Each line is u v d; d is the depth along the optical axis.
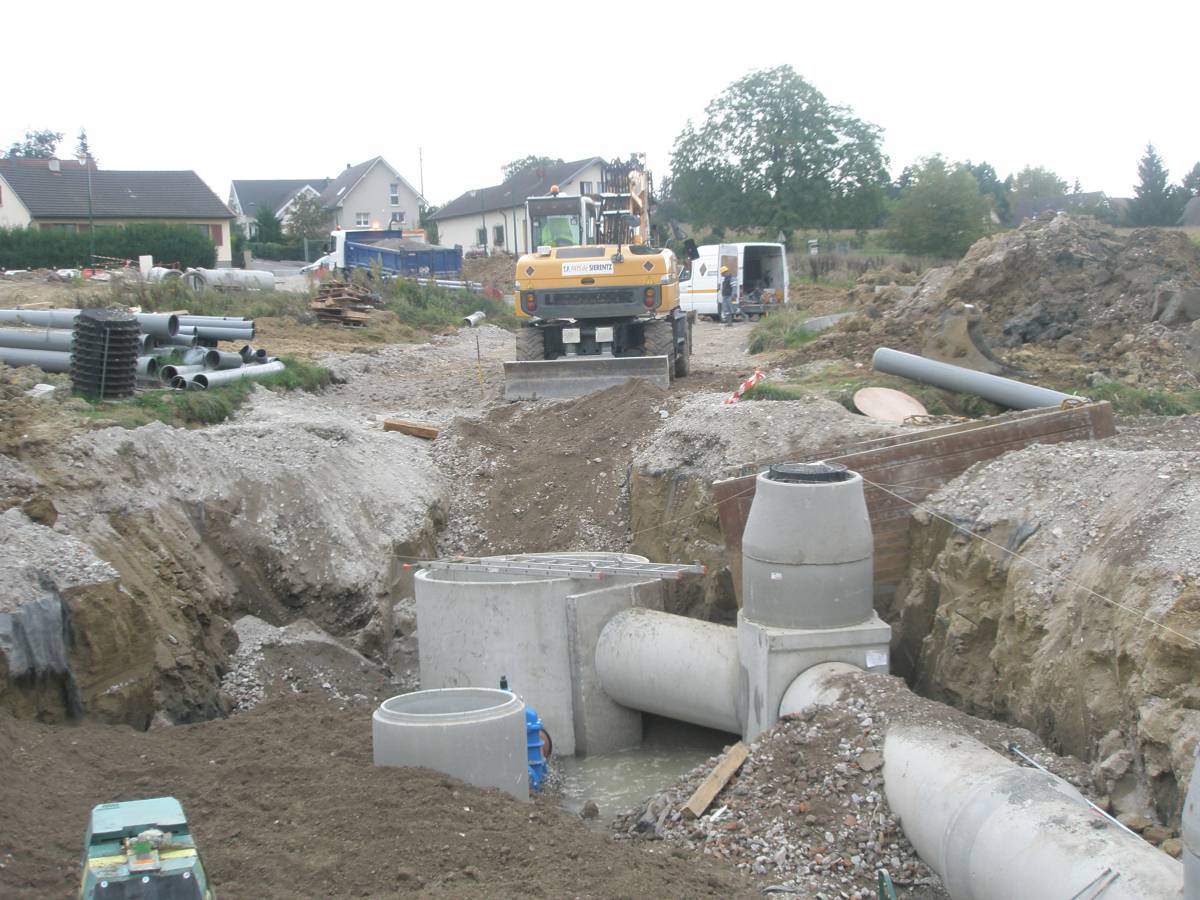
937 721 9.86
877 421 16.08
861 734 9.99
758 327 30.91
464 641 13.59
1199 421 14.39
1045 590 10.52
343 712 12.16
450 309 37.09
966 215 52.91
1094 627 9.55
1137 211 61.59
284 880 7.86
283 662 13.62
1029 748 9.45
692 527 15.27
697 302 40.06
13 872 7.50
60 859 7.73
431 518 16.59
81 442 13.73
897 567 13.09
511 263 57.09
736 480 13.26
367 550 15.28
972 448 13.16
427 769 9.84
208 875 7.88
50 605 10.46
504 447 18.27
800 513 11.17
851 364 20.44
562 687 13.51
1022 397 16.91
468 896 7.49
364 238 51.44
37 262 47.31
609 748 13.60
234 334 21.80
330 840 8.49
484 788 9.85
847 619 11.33
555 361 20.28
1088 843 7.12
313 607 14.55
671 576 13.48
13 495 12.13
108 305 27.73
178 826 6.41
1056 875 7.06
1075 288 20.38
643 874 8.28
